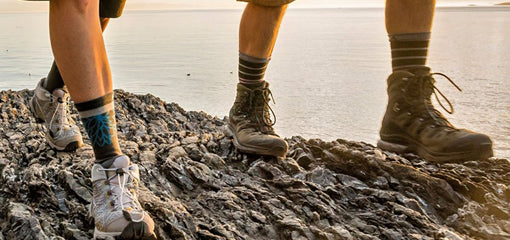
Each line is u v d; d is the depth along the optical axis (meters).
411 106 2.22
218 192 2.13
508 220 1.99
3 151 2.53
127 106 3.75
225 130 2.66
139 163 2.33
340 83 167.75
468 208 2.05
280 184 2.20
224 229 1.83
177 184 2.21
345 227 1.91
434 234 1.84
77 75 1.52
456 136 2.06
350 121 91.38
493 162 2.52
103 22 2.25
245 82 2.41
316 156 2.53
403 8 2.13
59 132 2.43
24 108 3.44
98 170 1.60
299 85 156.00
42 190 2.02
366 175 2.31
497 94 117.12
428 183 2.16
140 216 1.54
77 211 1.87
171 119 3.68
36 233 1.72
